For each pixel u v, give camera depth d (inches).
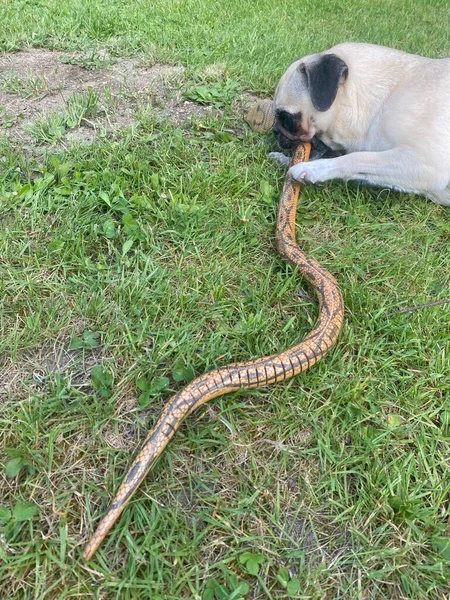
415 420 16.1
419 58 25.3
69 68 33.1
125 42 36.5
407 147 23.6
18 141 25.5
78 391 15.7
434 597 12.8
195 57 34.9
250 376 15.3
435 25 54.1
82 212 21.6
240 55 36.2
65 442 14.7
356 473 14.7
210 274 19.6
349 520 13.9
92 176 22.9
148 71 33.4
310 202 23.9
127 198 22.7
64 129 26.6
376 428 15.9
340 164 23.9
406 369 17.6
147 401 15.5
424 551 13.6
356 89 25.1
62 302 18.1
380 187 25.3
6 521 12.9
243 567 12.9
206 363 16.6
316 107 23.9
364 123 25.5
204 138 27.0
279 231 21.1
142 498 13.7
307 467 14.8
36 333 17.0
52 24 38.2
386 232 23.1
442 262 21.6
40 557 12.6
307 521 13.9
